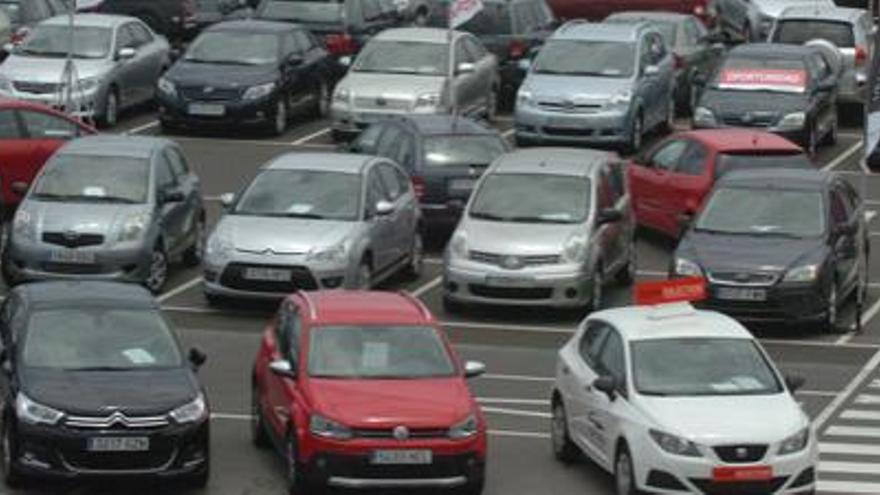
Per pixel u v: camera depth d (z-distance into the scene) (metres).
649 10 50.19
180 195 30.36
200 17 48.81
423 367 20.72
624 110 39.44
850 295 29.94
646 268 32.28
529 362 26.56
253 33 42.22
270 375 21.31
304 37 43.62
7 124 32.91
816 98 40.47
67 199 29.34
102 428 19.61
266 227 28.36
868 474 21.78
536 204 29.47
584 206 29.42
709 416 19.58
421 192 32.78
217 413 23.69
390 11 48.19
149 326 21.39
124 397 19.91
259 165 38.66
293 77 42.19
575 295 28.64
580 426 21.14
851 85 44.75
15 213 30.91
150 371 20.66
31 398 19.73
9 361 20.77
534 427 23.53
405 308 21.66
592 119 39.38
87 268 28.66
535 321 28.95
